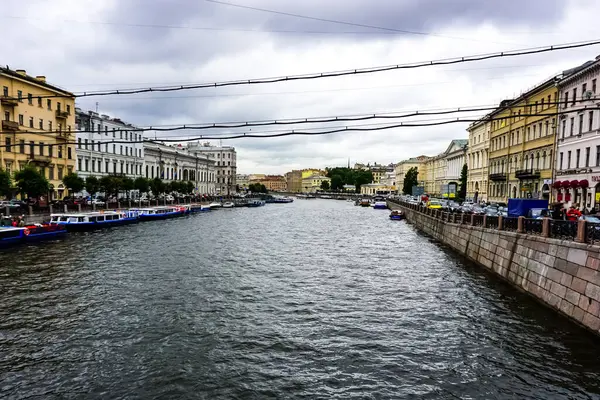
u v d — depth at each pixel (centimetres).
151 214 5516
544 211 2464
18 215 3406
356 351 1248
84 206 4569
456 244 3034
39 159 4956
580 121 3534
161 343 1293
